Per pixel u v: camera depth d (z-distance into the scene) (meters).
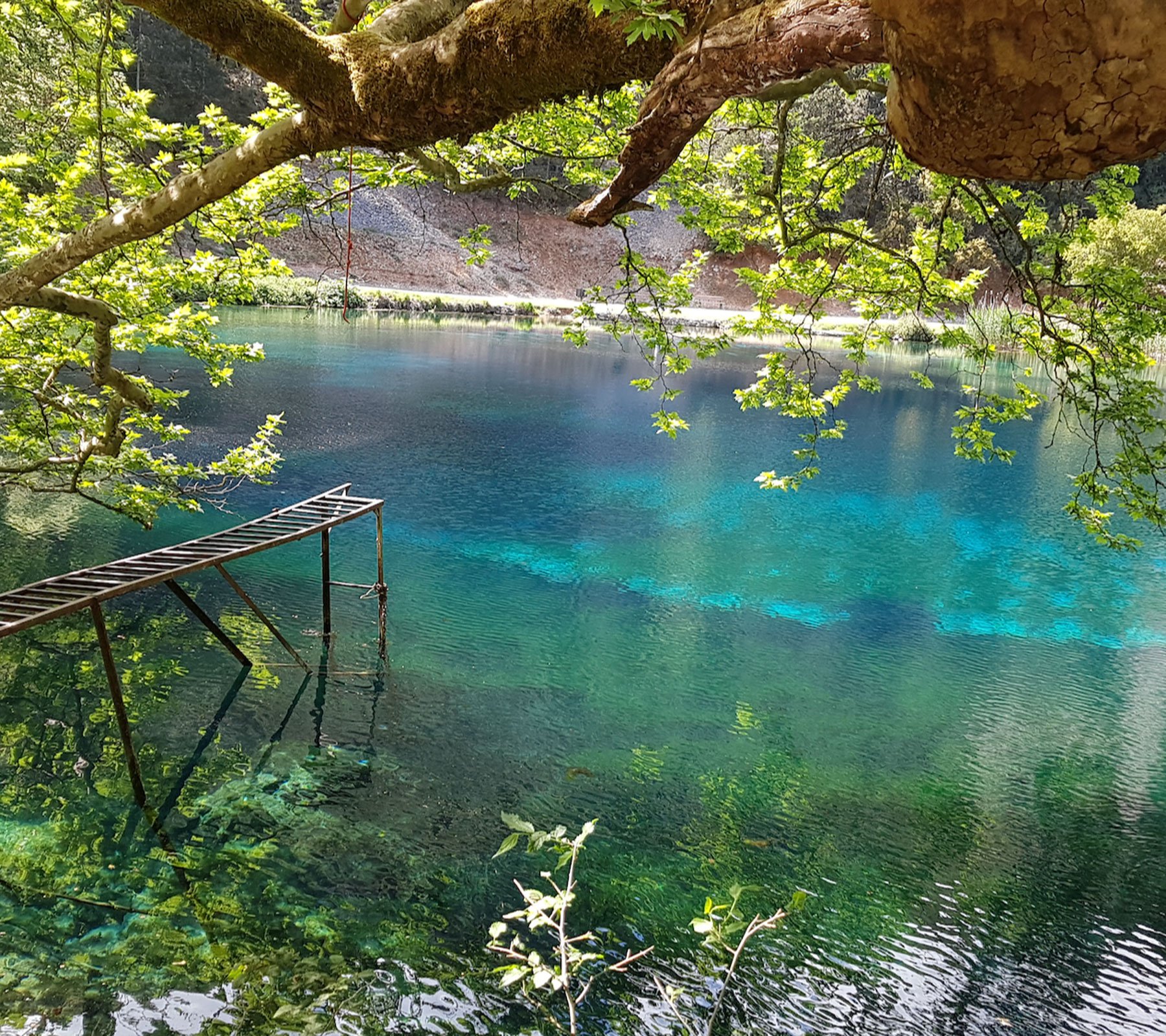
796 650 11.34
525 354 34.00
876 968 6.05
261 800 7.52
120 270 8.06
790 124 7.54
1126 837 7.80
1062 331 6.68
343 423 21.19
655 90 2.09
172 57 38.94
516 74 2.26
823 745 9.07
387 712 9.21
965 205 6.42
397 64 2.44
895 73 1.42
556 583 13.05
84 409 8.80
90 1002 5.20
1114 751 9.27
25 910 5.98
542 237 54.66
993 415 7.39
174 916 6.03
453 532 14.87
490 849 7.06
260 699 9.31
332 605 11.78
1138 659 11.66
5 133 12.31
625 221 7.58
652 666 10.63
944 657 11.39
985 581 14.14
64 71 7.88
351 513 10.36
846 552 15.13
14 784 7.53
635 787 8.11
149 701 9.11
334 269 44.16
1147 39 1.15
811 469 8.38
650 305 8.11
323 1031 5.14
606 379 30.06
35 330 8.17
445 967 5.76
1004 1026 5.60
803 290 7.89
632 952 6.03
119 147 7.59
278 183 7.46
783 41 1.79
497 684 9.97
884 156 6.45
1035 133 1.29
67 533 12.98
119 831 6.99
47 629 10.55
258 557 13.27
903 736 9.36
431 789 7.87
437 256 49.66
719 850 7.25
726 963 5.97
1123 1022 5.70
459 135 2.57
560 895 3.32
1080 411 6.62
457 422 22.45
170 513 14.18
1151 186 44.84
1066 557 15.52
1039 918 6.67
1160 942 6.50
